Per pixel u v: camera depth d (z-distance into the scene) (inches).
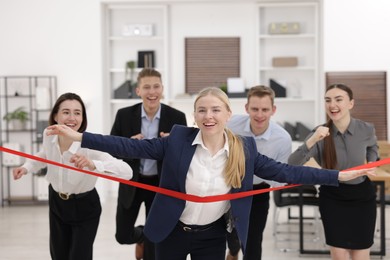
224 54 363.9
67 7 341.4
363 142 153.9
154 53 362.0
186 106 367.9
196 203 113.4
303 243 241.9
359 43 326.0
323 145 156.1
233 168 111.0
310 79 361.4
